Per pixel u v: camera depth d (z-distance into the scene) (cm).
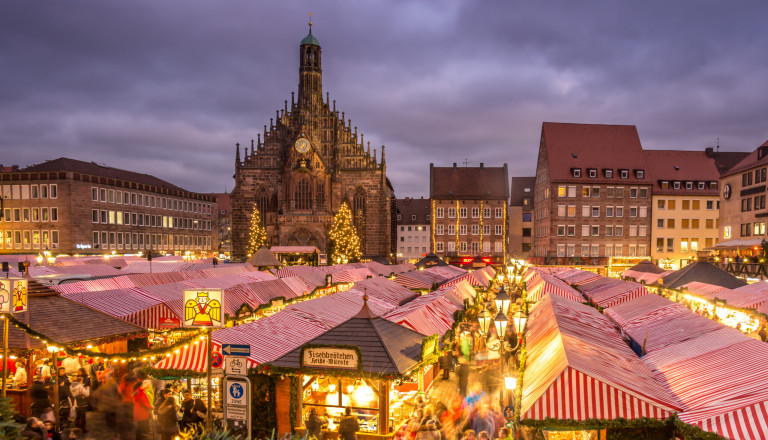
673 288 2772
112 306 1923
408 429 1250
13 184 7838
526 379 1109
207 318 1041
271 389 1326
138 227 9081
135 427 1204
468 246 9775
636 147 8831
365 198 9306
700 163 8831
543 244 8956
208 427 1031
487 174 10038
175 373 1294
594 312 1847
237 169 9350
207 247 11456
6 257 3834
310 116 9456
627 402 919
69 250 7656
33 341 1432
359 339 1288
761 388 864
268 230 9000
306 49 9569
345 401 1367
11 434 493
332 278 3538
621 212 8450
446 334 1722
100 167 9400
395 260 10112
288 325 1595
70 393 1512
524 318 1548
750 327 2086
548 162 8606
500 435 1133
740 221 5756
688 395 954
